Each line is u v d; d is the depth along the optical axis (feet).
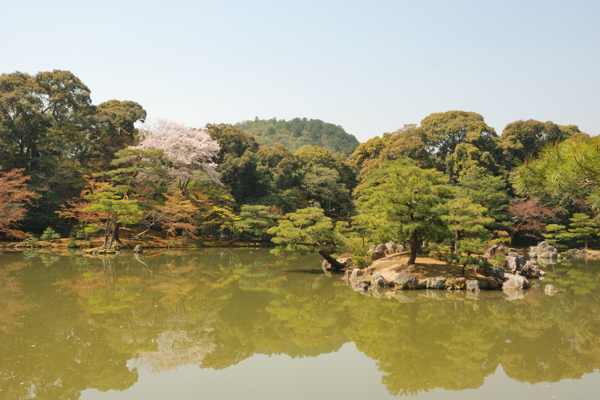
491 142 182.09
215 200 162.71
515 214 149.28
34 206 134.62
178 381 33.53
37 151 150.10
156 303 61.00
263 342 44.73
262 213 153.38
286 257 127.85
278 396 30.42
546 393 31.14
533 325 50.47
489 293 69.10
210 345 43.39
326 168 193.77
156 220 139.03
